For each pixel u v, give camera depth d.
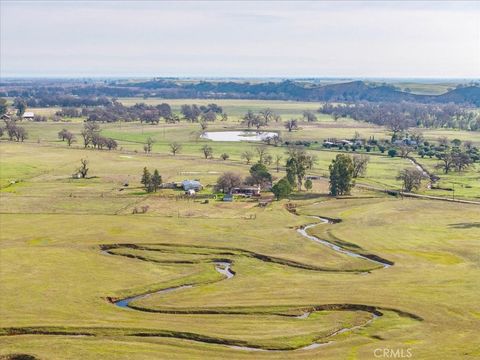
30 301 97.44
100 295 101.38
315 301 97.94
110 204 173.00
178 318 91.62
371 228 147.62
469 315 91.06
